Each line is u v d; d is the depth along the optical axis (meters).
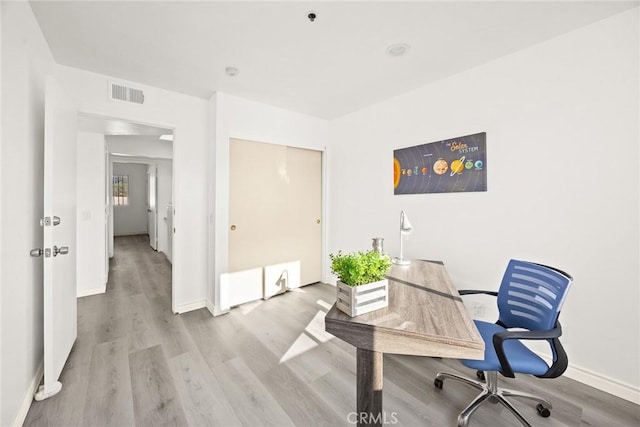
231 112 2.97
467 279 2.43
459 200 2.47
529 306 1.61
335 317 1.22
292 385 1.82
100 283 3.50
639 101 1.65
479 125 2.33
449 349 1.04
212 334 2.49
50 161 1.59
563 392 1.77
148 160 5.80
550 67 1.96
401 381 1.88
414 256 2.83
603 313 1.79
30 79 1.61
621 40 1.69
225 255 2.97
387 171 3.09
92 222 3.45
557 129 1.94
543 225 2.01
